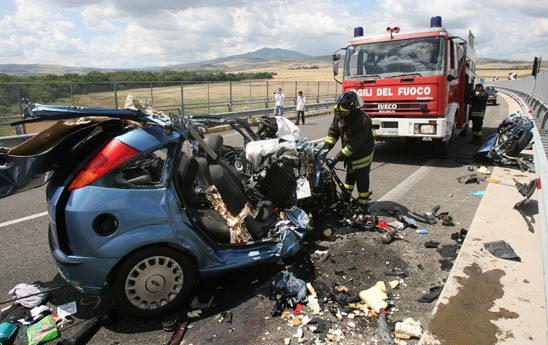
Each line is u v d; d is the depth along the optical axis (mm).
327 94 29828
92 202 2912
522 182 6926
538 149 7051
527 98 21078
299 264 4016
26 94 11961
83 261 2928
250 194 4270
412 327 2912
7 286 3730
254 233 3906
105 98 14359
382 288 3486
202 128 3969
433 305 3301
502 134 8906
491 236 4512
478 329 2906
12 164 2855
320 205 4926
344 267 3975
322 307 3287
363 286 3625
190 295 3508
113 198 2953
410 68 8148
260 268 3955
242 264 3520
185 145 4492
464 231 4711
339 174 7926
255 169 4539
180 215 3172
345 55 8938
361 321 3102
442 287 3549
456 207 5746
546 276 3088
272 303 3357
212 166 3855
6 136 11016
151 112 3291
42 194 6945
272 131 5012
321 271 3900
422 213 5488
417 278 3750
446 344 2766
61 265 3004
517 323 2963
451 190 6621
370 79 8539
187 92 17797
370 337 2912
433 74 7844
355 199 5652
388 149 10656
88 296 3553
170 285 3199
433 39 7883
